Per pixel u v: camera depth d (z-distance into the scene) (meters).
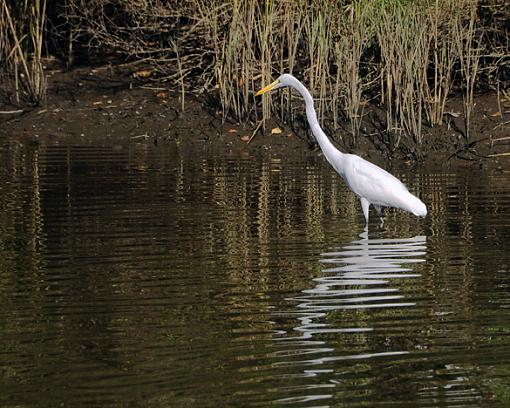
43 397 7.86
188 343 9.10
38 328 9.54
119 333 9.38
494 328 9.53
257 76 22.83
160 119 22.83
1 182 17.30
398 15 20.84
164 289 10.88
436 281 11.21
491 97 22.75
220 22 23.09
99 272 11.59
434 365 8.57
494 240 13.17
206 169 18.78
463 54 22.53
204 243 13.04
